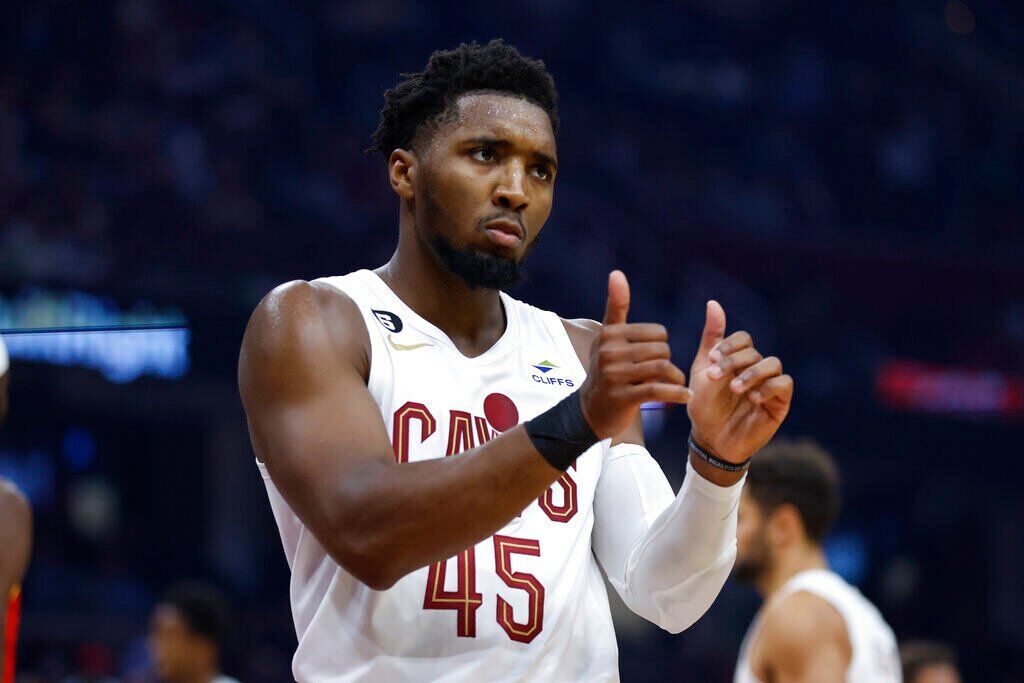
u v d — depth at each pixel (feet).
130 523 75.51
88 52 73.61
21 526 17.02
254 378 15.33
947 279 97.45
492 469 13.65
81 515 74.23
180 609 46.19
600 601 16.71
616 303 13.98
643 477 17.54
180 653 46.06
